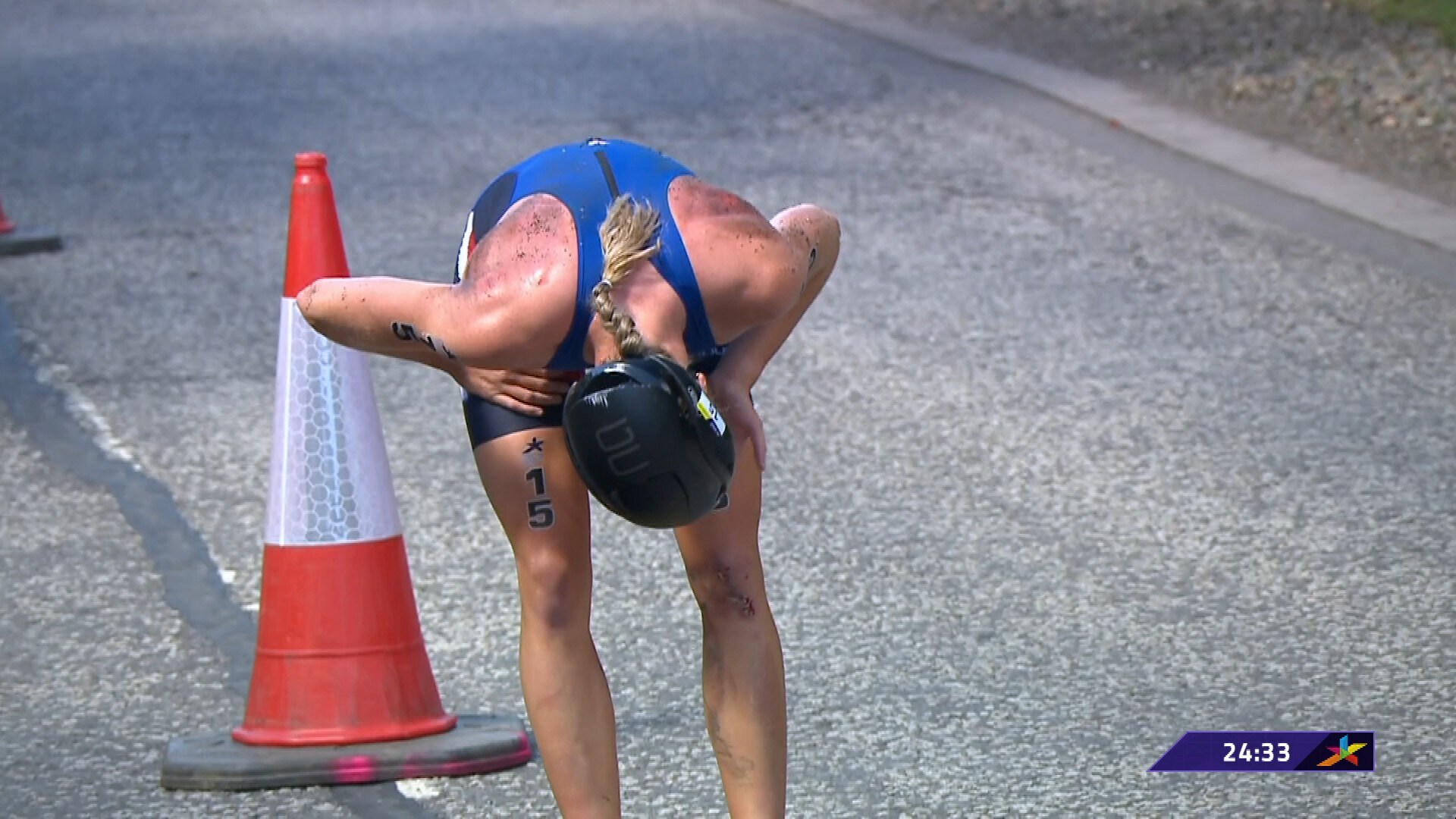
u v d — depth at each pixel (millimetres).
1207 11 33406
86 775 10250
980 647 11680
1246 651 11492
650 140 26719
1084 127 26984
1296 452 15086
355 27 38000
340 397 10375
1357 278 19844
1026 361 17594
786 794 9734
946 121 27609
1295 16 32281
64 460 15602
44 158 26875
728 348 8078
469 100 29953
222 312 19609
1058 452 15273
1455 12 30703
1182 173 24344
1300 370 17109
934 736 10445
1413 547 13102
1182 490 14359
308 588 10312
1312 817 9320
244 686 11453
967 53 32188
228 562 13484
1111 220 22359
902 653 11617
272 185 24891
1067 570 12914
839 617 12219
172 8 41656
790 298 7727
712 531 8070
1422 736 10250
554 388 7844
